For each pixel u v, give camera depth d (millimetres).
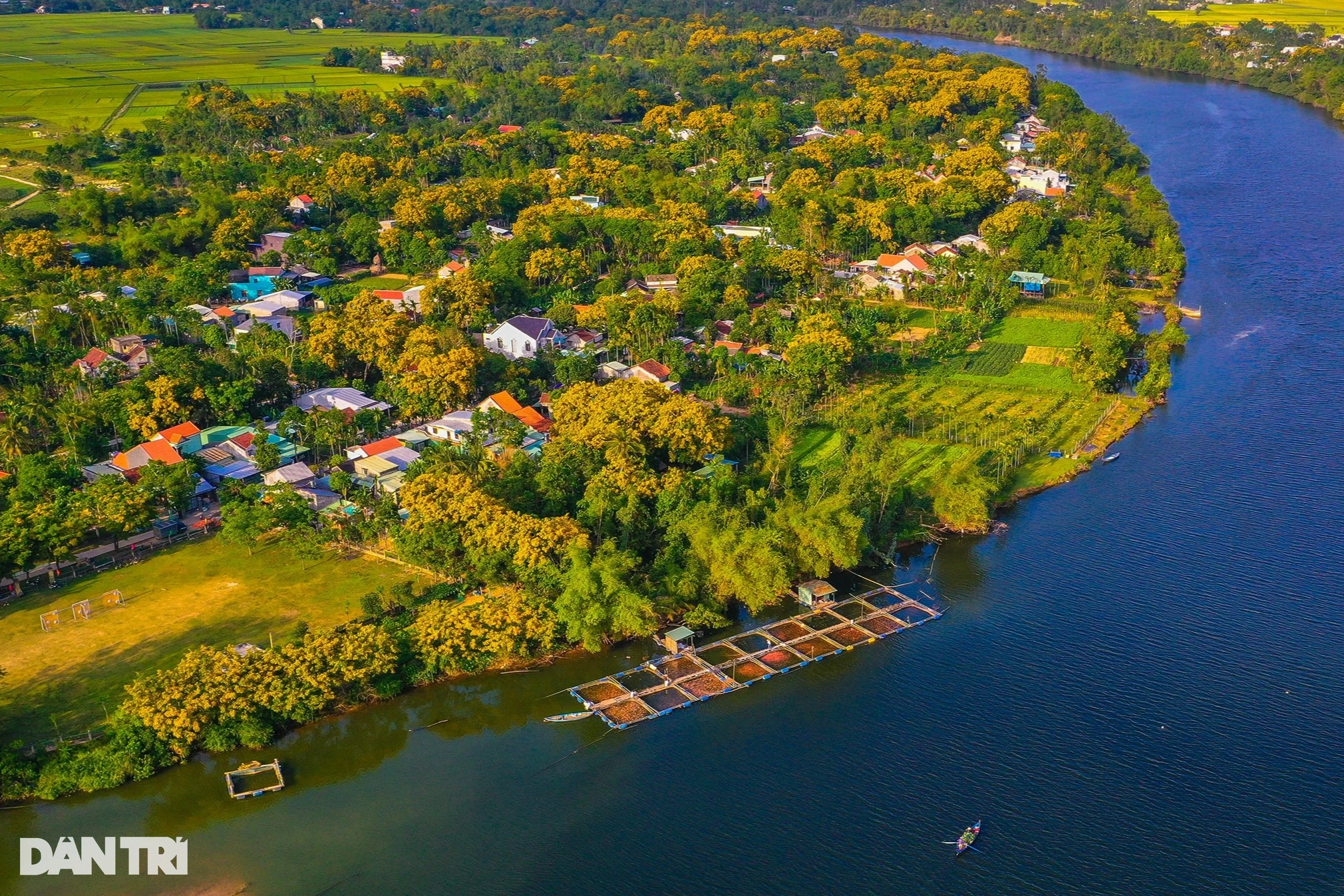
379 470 186375
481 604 146375
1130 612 154875
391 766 129125
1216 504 182750
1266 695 137500
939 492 178500
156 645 146750
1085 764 126938
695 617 151250
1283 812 120000
